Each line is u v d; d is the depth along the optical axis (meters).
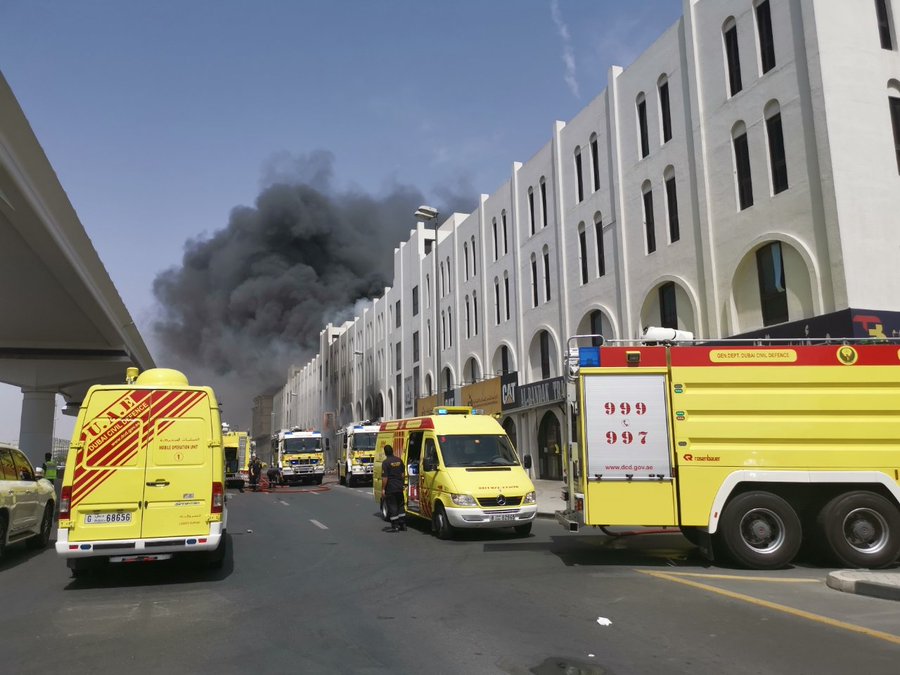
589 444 9.20
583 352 9.44
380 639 5.86
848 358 8.99
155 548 8.30
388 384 49.66
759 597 7.20
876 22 15.30
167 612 7.00
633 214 21.50
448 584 8.19
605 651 5.39
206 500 8.55
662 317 20.23
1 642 5.95
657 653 5.31
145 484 8.39
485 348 32.81
